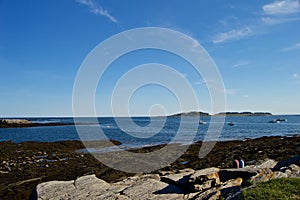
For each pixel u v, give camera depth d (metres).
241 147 31.02
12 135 58.25
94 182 13.62
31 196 12.96
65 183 13.59
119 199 11.16
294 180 9.55
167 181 13.27
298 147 26.72
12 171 21.38
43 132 66.56
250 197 8.51
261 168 12.47
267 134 54.41
